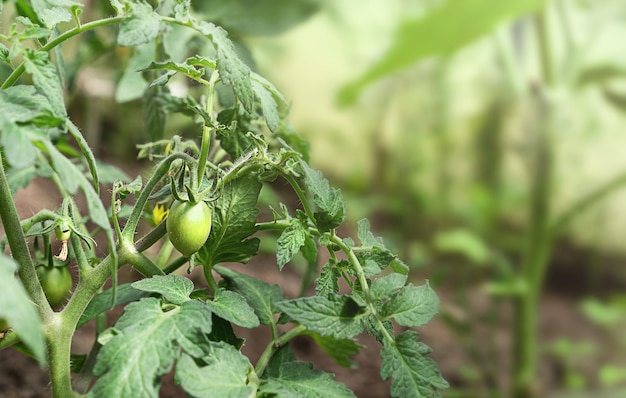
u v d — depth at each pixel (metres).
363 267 0.61
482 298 1.84
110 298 0.65
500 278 1.37
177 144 0.66
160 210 0.71
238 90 0.55
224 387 0.53
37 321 0.43
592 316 1.61
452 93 2.45
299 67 2.62
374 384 1.17
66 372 0.57
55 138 0.72
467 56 2.30
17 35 0.53
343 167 2.64
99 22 0.54
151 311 0.54
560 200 2.10
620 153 2.05
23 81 0.83
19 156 0.46
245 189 0.63
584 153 2.06
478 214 2.12
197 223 0.57
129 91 0.90
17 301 0.43
